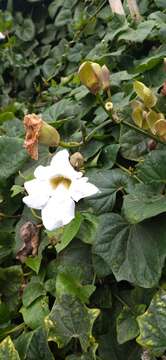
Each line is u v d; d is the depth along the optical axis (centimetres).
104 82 37
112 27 58
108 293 36
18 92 92
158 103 40
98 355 34
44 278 39
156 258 33
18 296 40
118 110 41
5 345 33
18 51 93
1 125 55
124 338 32
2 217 44
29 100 88
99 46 59
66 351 34
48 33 92
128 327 33
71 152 42
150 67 45
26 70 89
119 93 45
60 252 37
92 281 36
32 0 93
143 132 37
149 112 36
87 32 74
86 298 35
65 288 35
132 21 57
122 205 36
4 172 43
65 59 76
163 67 44
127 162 41
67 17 85
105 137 41
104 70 37
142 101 38
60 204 32
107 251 34
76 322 33
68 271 36
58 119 47
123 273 33
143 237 34
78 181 33
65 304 33
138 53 55
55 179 34
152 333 30
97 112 44
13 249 42
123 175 37
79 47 74
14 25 95
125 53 55
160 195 34
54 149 45
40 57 90
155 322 30
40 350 32
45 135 36
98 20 73
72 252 37
